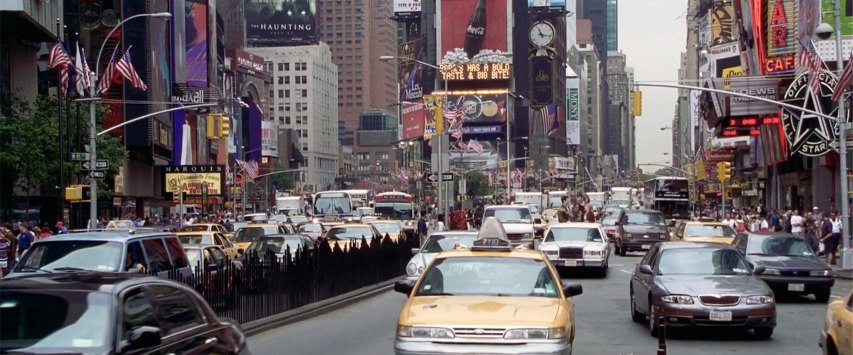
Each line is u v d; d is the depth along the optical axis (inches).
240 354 370.6
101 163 1254.9
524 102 6092.5
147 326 302.0
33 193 1839.3
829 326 412.2
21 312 291.9
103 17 2454.5
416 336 393.4
